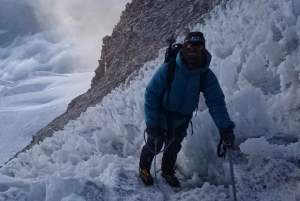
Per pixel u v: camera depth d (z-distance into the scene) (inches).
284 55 204.5
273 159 134.4
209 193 128.2
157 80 121.3
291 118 159.8
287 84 189.8
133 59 565.3
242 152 148.8
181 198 128.9
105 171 146.2
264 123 156.6
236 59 230.4
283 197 119.2
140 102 227.3
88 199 125.2
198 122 157.2
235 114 157.6
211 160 147.8
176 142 133.5
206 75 122.0
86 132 269.0
